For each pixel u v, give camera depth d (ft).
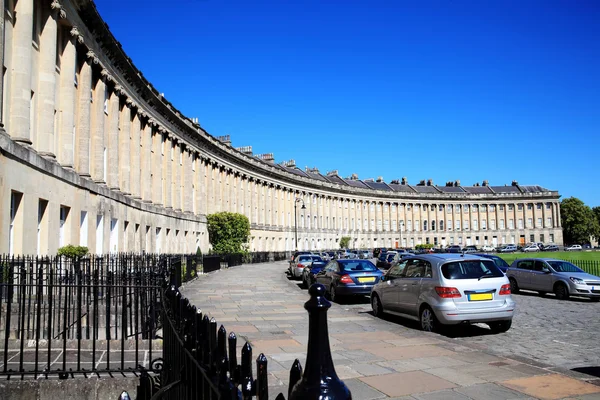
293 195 290.15
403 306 44.21
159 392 10.28
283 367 27.37
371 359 29.04
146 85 113.29
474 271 40.73
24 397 23.29
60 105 71.61
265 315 49.29
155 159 129.70
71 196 69.87
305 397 7.63
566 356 33.04
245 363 9.25
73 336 36.11
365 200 364.58
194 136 165.17
